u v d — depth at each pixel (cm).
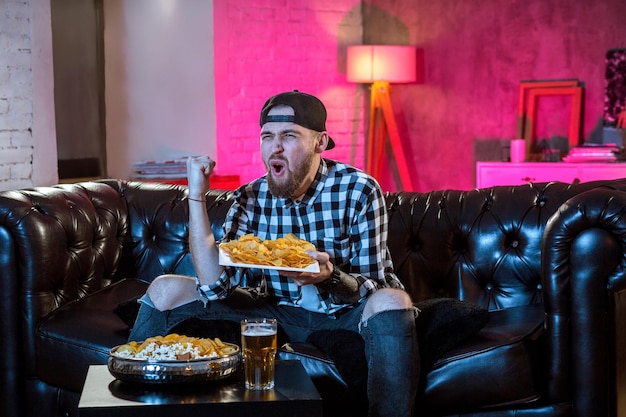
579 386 248
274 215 265
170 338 214
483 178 577
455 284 294
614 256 243
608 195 246
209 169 257
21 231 284
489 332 252
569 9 588
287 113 251
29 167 472
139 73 547
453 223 296
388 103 624
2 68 455
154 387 200
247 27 594
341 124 645
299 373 213
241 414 192
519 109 604
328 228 259
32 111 471
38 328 282
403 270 299
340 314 258
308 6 622
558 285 249
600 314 245
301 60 621
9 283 284
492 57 617
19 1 461
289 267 230
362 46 608
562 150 595
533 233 285
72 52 507
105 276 320
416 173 655
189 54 568
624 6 568
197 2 569
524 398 245
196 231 256
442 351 242
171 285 260
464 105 630
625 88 569
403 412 233
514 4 607
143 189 340
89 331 275
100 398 193
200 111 575
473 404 244
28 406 288
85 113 517
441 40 636
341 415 245
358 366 240
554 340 250
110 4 533
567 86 588
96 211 321
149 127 554
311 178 259
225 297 260
